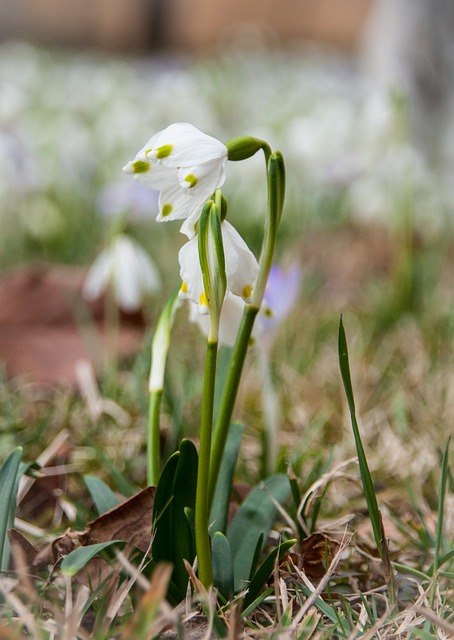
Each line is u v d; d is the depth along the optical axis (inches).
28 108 65.5
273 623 17.1
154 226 49.7
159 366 18.3
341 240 47.2
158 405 18.2
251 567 18.0
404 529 20.7
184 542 17.4
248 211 49.9
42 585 17.9
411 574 19.3
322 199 52.8
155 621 16.2
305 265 43.1
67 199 51.8
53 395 26.8
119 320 28.6
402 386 27.9
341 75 110.8
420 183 45.6
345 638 16.8
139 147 64.8
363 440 24.5
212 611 16.3
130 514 17.9
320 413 26.1
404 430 24.8
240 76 92.7
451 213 50.7
